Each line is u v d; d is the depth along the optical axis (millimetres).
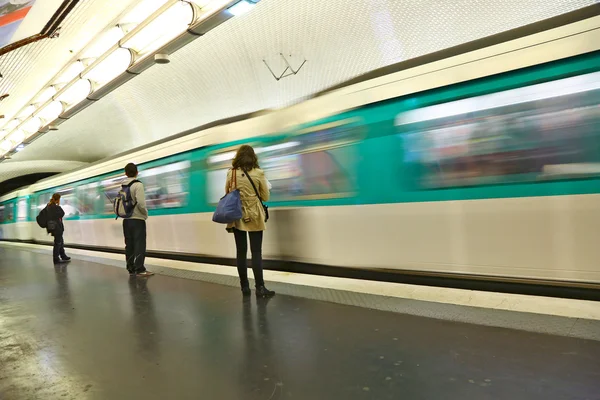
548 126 3871
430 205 4598
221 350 3178
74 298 5254
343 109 5371
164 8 6809
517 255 4035
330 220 5543
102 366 2996
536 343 2844
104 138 21031
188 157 8125
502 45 4133
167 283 5855
